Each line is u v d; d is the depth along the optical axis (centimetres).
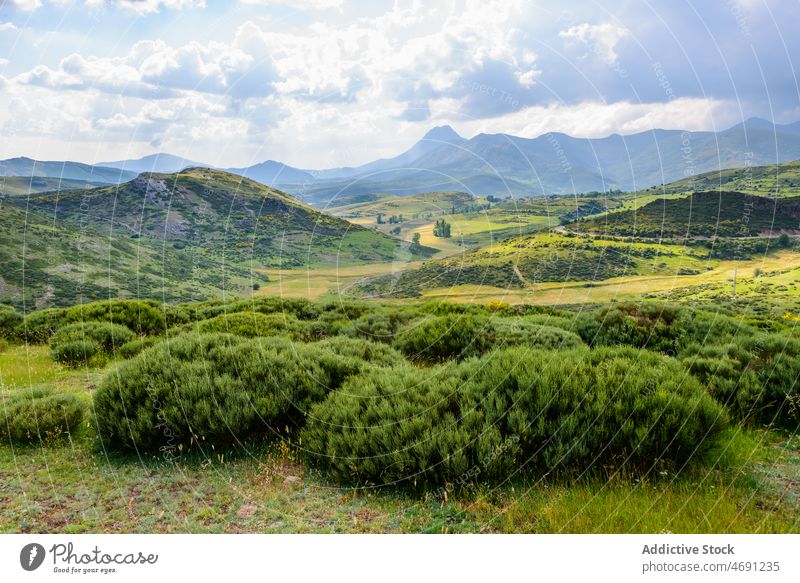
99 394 634
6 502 477
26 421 621
